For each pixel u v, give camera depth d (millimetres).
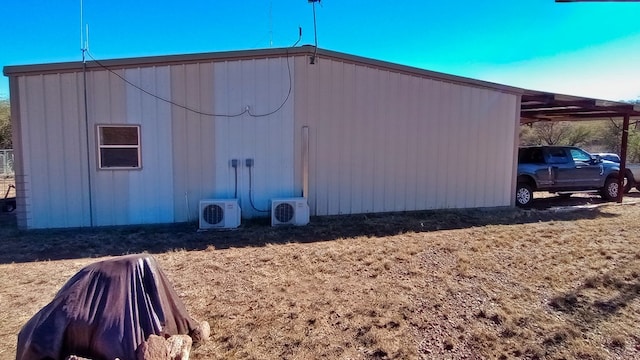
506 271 5215
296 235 7312
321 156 8836
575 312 4016
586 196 13297
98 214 8016
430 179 9688
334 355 3285
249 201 8570
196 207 8375
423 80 9438
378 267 5395
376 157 9203
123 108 7953
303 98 8633
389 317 3910
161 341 2809
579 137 30062
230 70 8328
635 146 24375
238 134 8438
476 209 10070
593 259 5676
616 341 3467
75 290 2855
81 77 7777
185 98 8188
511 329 3682
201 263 5621
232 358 3221
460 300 4312
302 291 4574
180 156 8242
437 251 6152
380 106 9148
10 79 7543
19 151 7656
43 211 7809
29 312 4051
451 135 9773
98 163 7934
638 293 4469
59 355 2670
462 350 3363
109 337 2701
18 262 5734
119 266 3016
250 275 5121
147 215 8195
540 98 10391
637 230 7590
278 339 3516
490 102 10062
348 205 9094
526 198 10898
